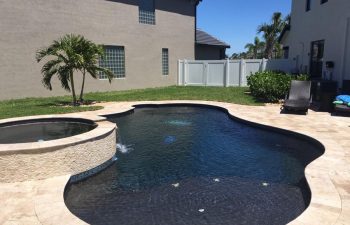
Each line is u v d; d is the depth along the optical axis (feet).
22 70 51.85
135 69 70.38
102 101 51.29
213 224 16.02
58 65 49.78
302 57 61.62
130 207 18.07
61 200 17.21
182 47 81.82
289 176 22.38
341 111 37.96
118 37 65.92
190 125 38.37
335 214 14.52
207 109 48.06
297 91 42.86
